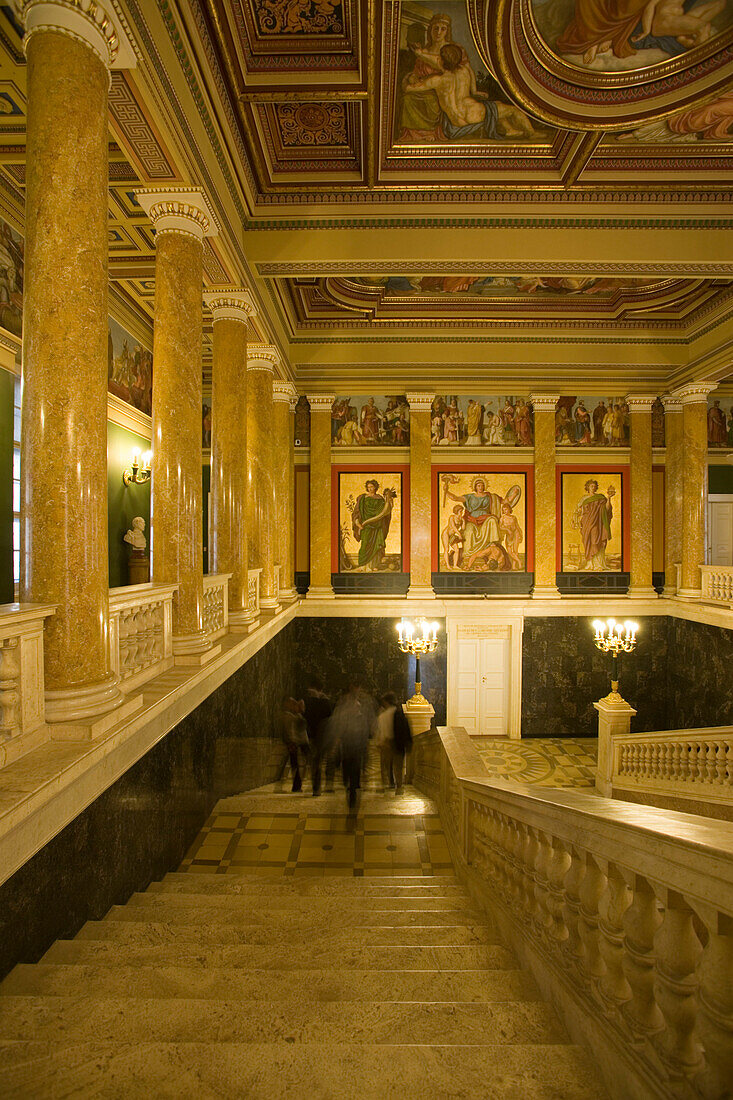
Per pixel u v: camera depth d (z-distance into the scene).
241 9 5.31
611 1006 2.03
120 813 4.19
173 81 4.77
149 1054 2.04
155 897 4.36
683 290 11.35
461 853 5.38
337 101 6.28
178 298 5.77
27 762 3.11
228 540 8.05
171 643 5.68
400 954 3.20
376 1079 1.94
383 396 14.27
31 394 3.56
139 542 10.33
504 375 13.80
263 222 7.94
